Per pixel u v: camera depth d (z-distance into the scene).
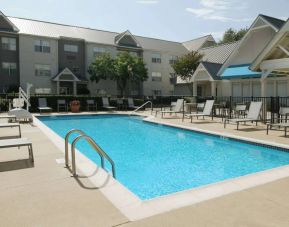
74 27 40.34
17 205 4.14
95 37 39.53
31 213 3.86
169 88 45.00
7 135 10.84
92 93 38.03
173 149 10.53
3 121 15.55
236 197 4.39
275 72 16.73
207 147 10.78
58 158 6.98
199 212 3.85
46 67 35.44
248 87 26.12
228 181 5.19
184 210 3.91
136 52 42.47
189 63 35.09
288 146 8.55
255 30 24.80
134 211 3.89
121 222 3.57
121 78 37.22
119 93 40.47
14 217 3.74
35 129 12.54
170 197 4.39
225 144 11.05
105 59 35.53
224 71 26.41
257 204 4.12
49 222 3.59
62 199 4.34
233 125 14.21
